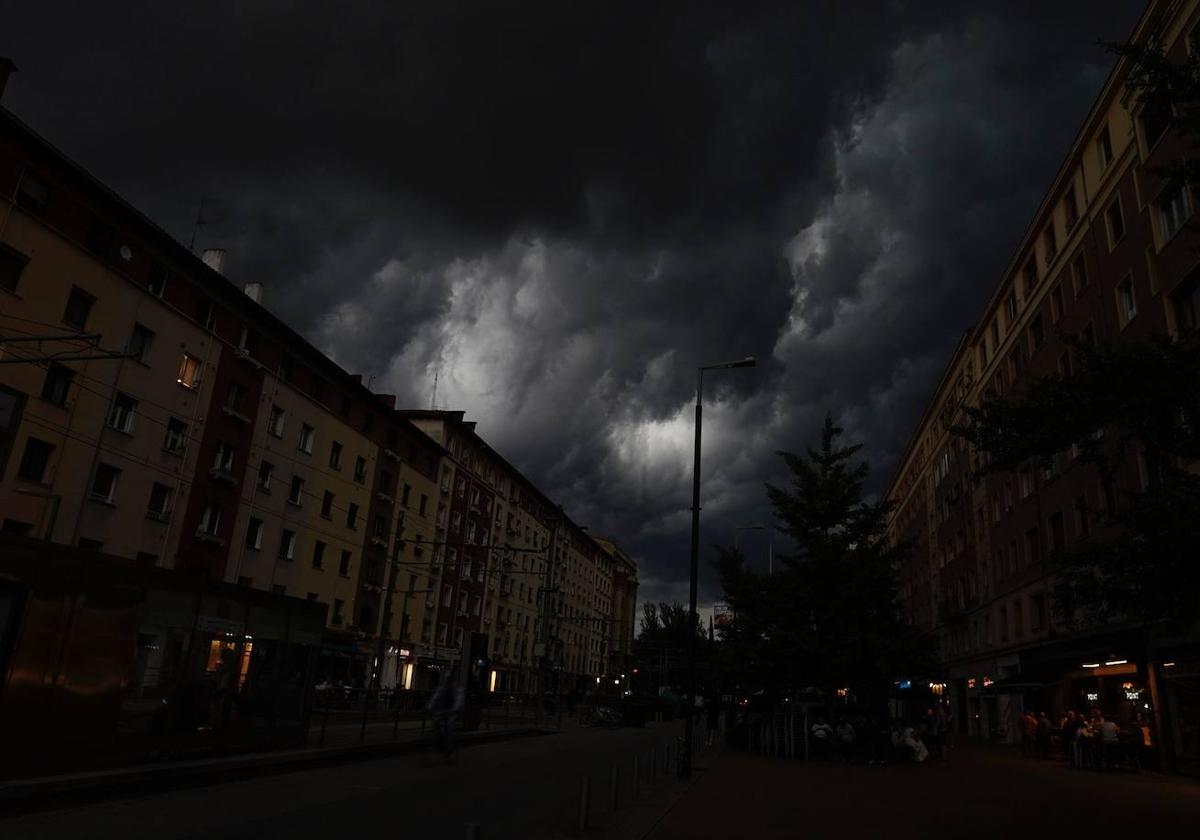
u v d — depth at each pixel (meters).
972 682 43.34
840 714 26.30
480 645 27.11
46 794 9.86
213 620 14.28
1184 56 20.62
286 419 40.47
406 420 52.97
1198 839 10.18
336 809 10.59
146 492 31.19
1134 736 21.58
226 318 36.03
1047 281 32.69
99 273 28.89
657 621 92.12
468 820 10.20
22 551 10.62
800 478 27.14
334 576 44.62
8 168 25.53
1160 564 7.99
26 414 26.03
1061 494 30.50
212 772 12.80
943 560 52.38
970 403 45.28
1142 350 8.27
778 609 25.39
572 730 36.47
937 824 11.22
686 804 12.86
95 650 11.67
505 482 72.50
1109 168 26.39
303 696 17.06
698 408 21.33
